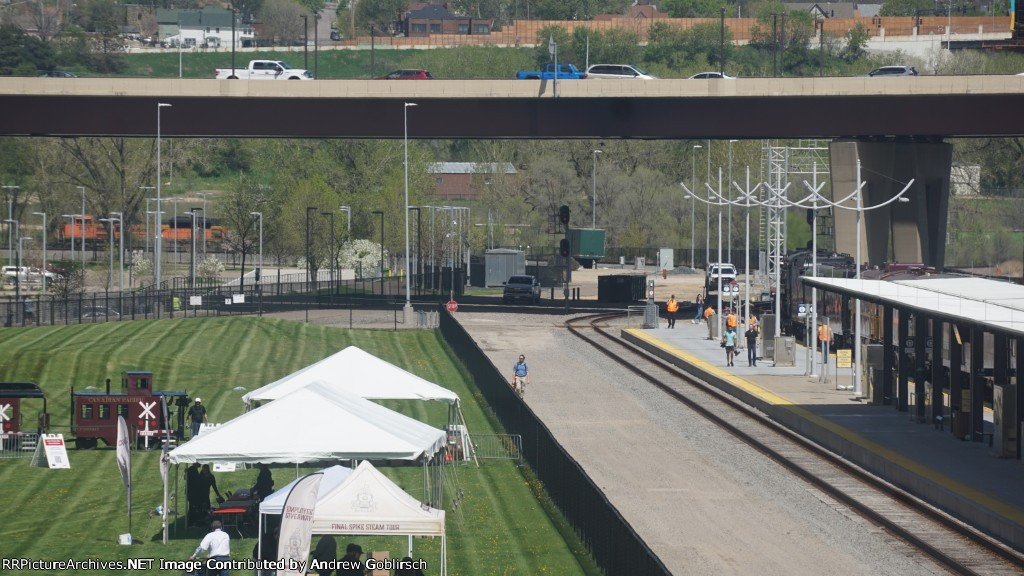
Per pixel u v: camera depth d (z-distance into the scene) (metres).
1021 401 152.00
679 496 139.75
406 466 155.50
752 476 151.12
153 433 163.38
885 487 142.38
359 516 100.62
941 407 177.25
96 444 164.38
